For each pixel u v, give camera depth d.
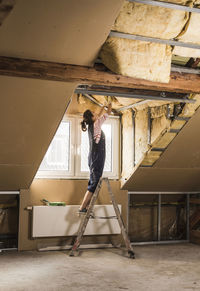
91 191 4.90
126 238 4.71
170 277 3.83
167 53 3.28
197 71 3.68
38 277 3.77
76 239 4.77
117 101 5.02
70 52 3.04
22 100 3.49
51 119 3.78
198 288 3.47
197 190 6.07
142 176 5.31
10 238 5.16
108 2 2.57
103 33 2.87
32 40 2.85
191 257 4.78
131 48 3.14
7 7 2.37
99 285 3.52
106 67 3.30
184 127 4.47
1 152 4.13
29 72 3.07
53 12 2.61
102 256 4.74
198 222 6.06
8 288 3.41
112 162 5.53
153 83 3.48
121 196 5.51
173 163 5.15
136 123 5.10
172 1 2.69
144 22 2.92
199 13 2.88
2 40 2.81
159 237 5.82
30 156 4.29
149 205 6.05
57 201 5.15
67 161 5.27
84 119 4.94
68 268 4.12
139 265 4.31
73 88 3.41
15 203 5.20
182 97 4.10
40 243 5.03
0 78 3.20
